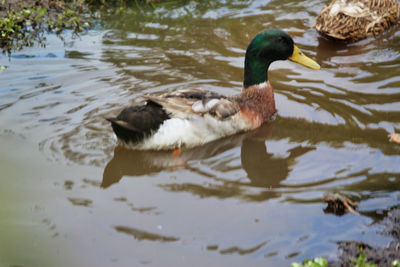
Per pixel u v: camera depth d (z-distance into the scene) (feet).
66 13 33.32
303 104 24.11
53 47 30.09
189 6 35.60
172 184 18.42
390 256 14.57
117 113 22.98
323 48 29.84
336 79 26.35
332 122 22.44
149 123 19.95
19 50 29.73
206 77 26.50
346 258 14.55
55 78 26.32
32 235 15.57
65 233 15.70
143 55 29.04
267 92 23.30
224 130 21.63
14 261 14.42
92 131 21.71
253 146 21.12
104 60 28.40
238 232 15.71
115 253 14.83
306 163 19.58
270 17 33.71
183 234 15.64
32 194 17.67
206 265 14.34
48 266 14.28
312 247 15.03
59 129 21.79
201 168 19.53
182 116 20.59
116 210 16.85
